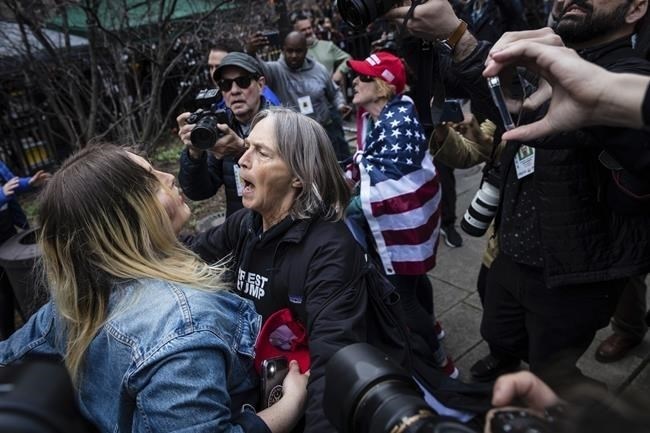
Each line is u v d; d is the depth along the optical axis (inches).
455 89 83.4
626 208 54.1
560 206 59.4
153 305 39.9
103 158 43.3
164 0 147.6
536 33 38.1
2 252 111.0
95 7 138.9
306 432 44.2
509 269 71.9
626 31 54.6
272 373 50.7
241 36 175.8
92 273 41.1
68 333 42.5
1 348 46.9
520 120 47.4
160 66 154.1
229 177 97.0
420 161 86.3
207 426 36.7
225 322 43.9
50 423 19.9
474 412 35.9
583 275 59.8
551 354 68.2
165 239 44.8
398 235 86.0
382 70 91.4
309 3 319.0
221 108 86.4
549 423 19.8
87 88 179.9
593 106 30.1
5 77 187.5
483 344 109.7
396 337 55.5
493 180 82.4
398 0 54.7
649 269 57.9
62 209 41.2
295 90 156.6
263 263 58.3
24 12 134.1
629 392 17.9
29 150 247.4
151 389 36.7
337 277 52.9
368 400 27.1
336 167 58.6
